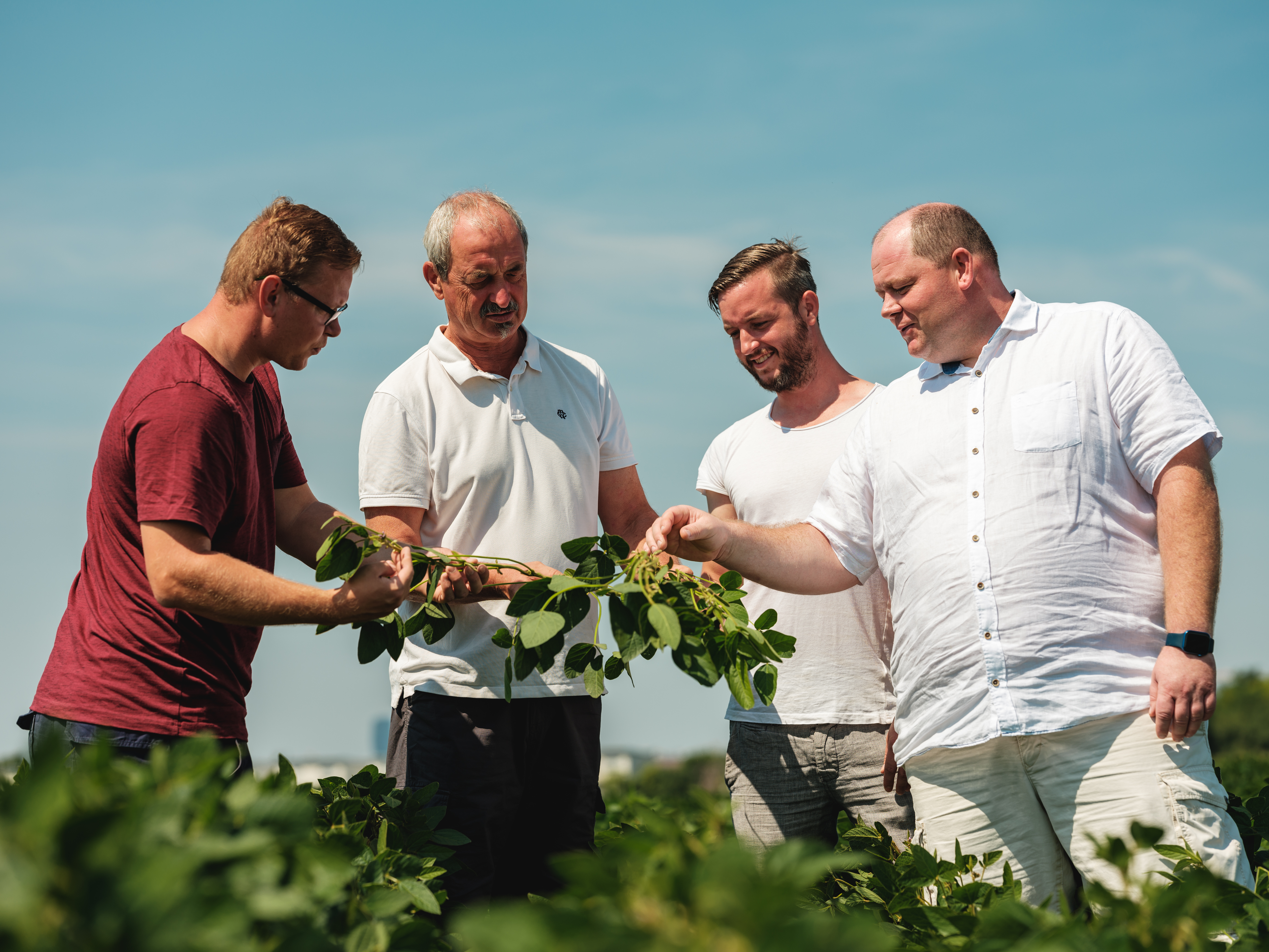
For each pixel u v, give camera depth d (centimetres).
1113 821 281
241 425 284
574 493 361
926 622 311
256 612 267
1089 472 297
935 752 311
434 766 338
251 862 145
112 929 108
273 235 285
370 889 198
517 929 124
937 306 319
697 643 266
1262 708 3247
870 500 347
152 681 273
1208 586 278
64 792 119
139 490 267
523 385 361
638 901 133
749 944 120
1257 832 310
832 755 387
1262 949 186
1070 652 290
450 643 343
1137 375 295
